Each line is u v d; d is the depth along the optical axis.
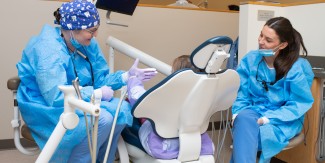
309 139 2.07
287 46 1.85
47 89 1.34
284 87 1.82
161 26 2.90
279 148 1.66
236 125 1.63
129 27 2.77
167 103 1.17
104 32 2.68
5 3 2.38
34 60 1.45
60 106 1.33
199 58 1.12
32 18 2.47
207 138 1.42
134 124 1.51
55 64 1.37
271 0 2.82
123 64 2.79
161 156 1.29
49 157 0.98
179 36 2.99
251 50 2.26
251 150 1.55
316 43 2.43
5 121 2.53
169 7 2.91
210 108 1.28
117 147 1.46
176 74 1.09
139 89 1.28
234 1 4.45
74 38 1.52
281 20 1.81
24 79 1.50
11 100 2.51
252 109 1.83
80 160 1.41
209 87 1.15
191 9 3.01
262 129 1.65
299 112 1.72
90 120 1.21
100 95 1.35
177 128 1.27
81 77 1.66
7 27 2.41
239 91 1.97
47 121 1.41
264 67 1.92
